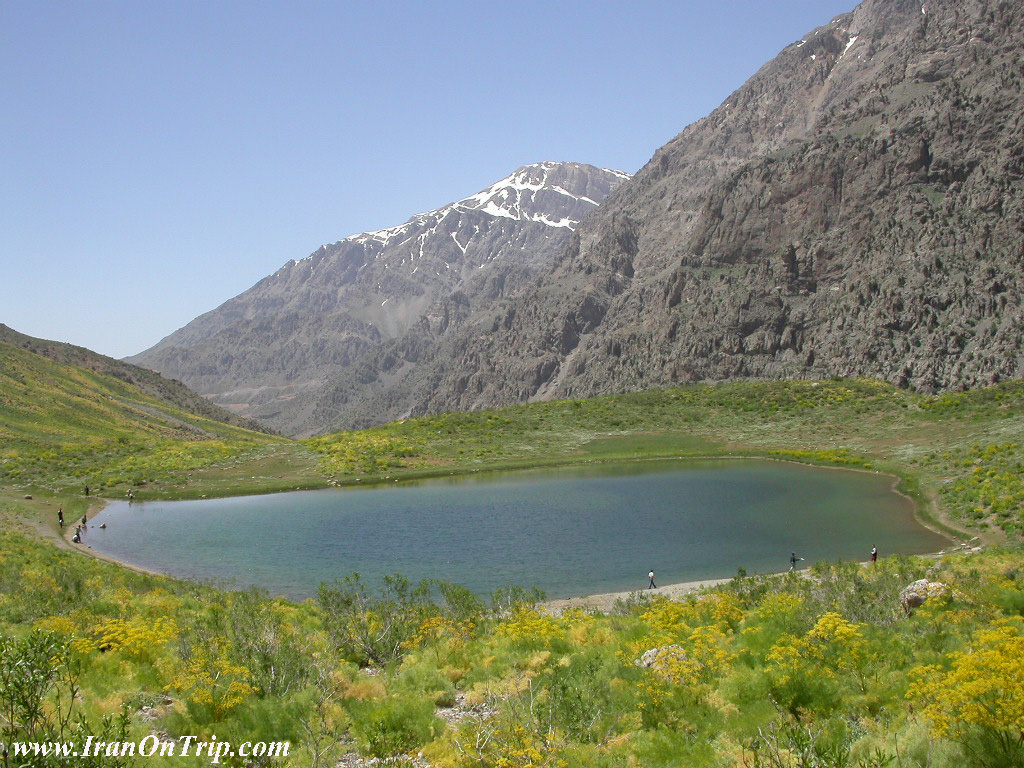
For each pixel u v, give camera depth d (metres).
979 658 11.43
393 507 71.62
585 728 14.06
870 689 14.73
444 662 20.05
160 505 77.50
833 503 65.94
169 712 15.11
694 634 19.72
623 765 12.50
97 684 15.95
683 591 38.47
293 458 103.69
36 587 27.00
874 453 93.94
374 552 51.19
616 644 20.72
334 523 63.62
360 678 18.34
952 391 143.62
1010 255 166.00
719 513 62.94
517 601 30.55
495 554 49.53
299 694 15.72
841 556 46.22
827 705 14.24
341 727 14.87
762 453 102.62
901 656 16.27
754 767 11.48
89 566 39.69
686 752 12.71
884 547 48.28
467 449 110.94
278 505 75.81
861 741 11.80
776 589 30.31
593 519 61.78
